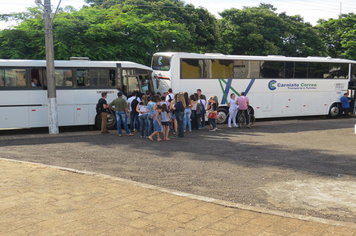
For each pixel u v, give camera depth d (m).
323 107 23.17
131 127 16.25
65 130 17.59
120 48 21.91
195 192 7.34
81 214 5.75
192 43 31.14
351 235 4.95
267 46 37.25
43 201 6.34
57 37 20.38
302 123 20.62
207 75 19.02
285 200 6.88
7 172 8.31
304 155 11.30
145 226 5.29
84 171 8.43
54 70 15.60
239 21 39.19
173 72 18.16
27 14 23.44
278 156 11.10
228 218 5.59
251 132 16.64
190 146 12.76
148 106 14.33
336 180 8.40
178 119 14.77
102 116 15.79
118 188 7.09
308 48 40.53
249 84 20.30
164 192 6.86
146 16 26.25
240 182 8.13
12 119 15.59
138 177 8.48
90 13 24.52
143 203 6.24
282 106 21.56
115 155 11.06
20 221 5.47
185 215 5.70
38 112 16.02
